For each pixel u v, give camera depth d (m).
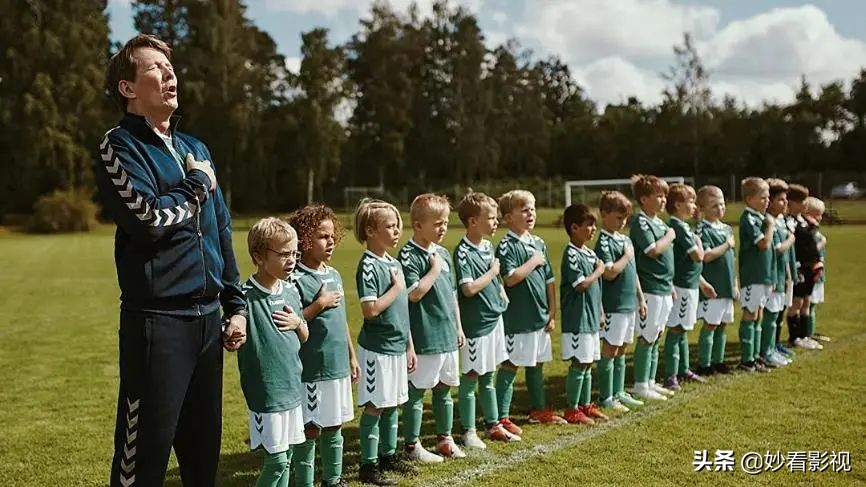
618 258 5.99
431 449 5.15
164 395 2.89
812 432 5.23
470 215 5.22
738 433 5.24
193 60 54.72
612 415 5.82
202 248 3.01
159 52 3.01
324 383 4.17
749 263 7.17
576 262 5.67
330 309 4.22
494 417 5.34
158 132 3.03
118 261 2.91
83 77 50.69
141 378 2.87
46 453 5.22
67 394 6.90
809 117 54.12
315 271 4.25
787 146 52.97
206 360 3.06
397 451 5.01
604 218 6.07
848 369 7.10
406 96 63.12
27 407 6.45
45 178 48.88
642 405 6.07
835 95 55.50
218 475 4.74
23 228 44.50
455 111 63.09
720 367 7.11
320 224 4.21
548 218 38.91
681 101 59.06
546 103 89.50
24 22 49.28
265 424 3.69
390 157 62.50
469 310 5.16
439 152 63.81
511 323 5.48
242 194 56.81
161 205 2.81
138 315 2.87
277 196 59.44
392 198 52.19
